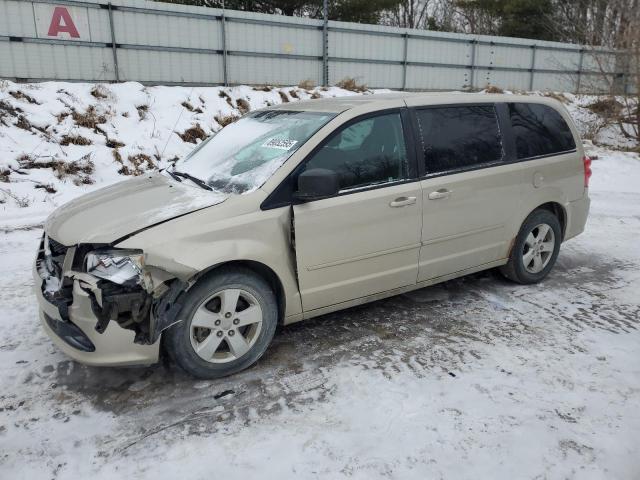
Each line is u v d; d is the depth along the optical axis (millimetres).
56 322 3176
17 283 4953
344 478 2484
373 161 3787
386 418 2924
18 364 3506
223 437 2779
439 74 19000
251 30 15023
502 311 4352
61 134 9898
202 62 14539
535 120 4812
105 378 3346
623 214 8047
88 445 2725
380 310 4375
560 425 2859
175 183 3822
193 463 2586
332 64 16797
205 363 3254
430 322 4145
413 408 3014
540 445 2703
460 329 4020
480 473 2516
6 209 7605
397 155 3906
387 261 3898
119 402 3096
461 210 4207
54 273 3314
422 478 2484
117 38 13211
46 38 12352
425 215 3996
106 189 4039
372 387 3229
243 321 3344
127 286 2977
